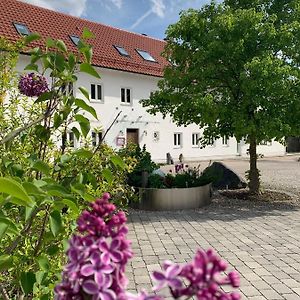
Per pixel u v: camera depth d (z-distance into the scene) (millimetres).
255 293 4172
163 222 7812
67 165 2756
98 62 22141
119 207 4887
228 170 12461
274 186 13375
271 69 8539
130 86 23938
